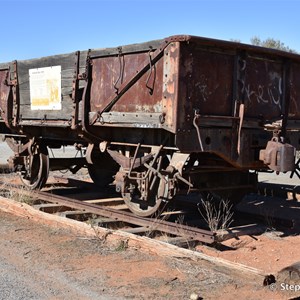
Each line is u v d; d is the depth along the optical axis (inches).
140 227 304.0
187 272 220.4
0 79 441.4
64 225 301.1
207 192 353.7
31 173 425.7
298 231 317.1
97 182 466.9
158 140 302.0
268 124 298.2
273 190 452.1
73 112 344.2
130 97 302.8
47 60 375.2
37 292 197.5
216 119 279.7
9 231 297.1
